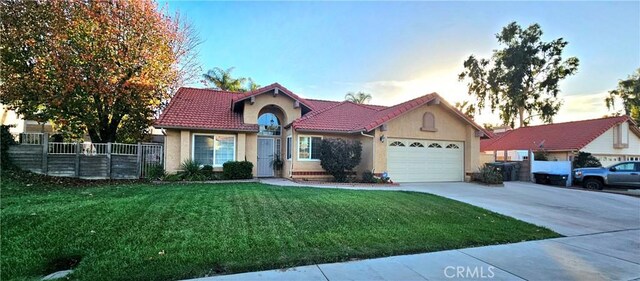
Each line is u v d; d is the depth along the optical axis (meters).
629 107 37.44
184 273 4.18
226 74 31.33
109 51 16.08
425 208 9.10
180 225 6.19
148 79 17.08
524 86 34.56
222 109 17.39
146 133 20.22
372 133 15.92
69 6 15.46
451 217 8.23
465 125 18.34
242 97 15.99
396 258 5.15
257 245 5.32
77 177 14.07
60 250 4.80
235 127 15.67
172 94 19.80
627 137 23.91
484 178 16.88
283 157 17.52
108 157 14.55
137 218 6.52
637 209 10.95
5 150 12.97
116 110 17.31
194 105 17.20
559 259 5.38
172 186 12.21
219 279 4.11
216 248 5.09
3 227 5.67
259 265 4.55
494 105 37.28
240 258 4.75
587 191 16.11
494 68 36.41
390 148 16.53
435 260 5.12
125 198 8.74
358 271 4.54
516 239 6.52
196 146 15.49
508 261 5.20
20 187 10.45
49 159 13.72
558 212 9.87
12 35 14.59
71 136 18.16
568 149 21.75
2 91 15.02
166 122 14.80
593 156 21.62
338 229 6.51
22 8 14.91
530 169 21.14
